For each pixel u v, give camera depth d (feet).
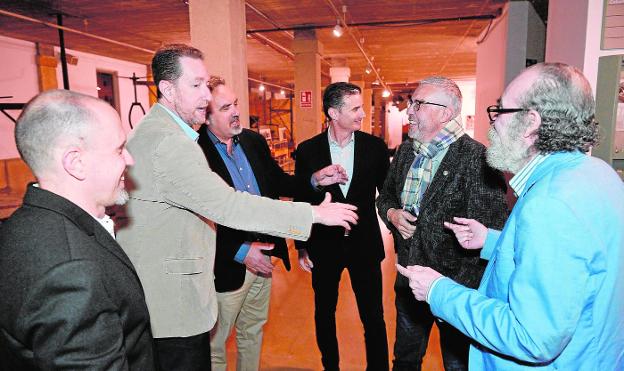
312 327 8.82
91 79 27.94
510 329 2.47
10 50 22.13
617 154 5.00
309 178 6.08
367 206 6.24
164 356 4.09
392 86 56.54
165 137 3.72
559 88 2.64
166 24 19.77
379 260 6.35
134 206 3.85
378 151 6.30
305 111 22.56
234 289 5.49
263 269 5.48
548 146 2.69
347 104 5.89
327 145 6.38
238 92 11.24
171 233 3.90
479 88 20.99
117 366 2.28
